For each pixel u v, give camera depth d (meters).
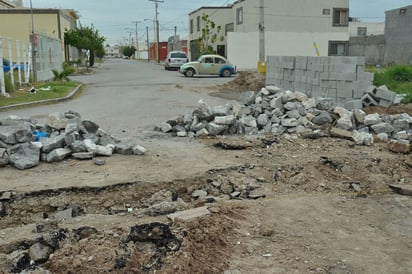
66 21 43.66
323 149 7.85
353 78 11.75
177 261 3.89
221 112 9.29
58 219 4.89
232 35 40.78
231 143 8.04
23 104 13.94
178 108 13.80
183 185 6.09
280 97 9.73
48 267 3.86
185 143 8.35
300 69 14.61
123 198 5.70
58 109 13.45
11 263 3.88
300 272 3.88
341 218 5.10
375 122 9.00
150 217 4.88
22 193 5.50
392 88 15.48
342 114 9.21
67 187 5.67
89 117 11.61
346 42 42.00
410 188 5.96
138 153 7.38
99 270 3.75
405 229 4.87
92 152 7.05
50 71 25.55
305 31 41.47
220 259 4.02
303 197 5.72
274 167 6.77
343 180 6.45
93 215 4.98
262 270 3.88
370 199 5.75
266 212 5.16
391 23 35.31
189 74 31.25
